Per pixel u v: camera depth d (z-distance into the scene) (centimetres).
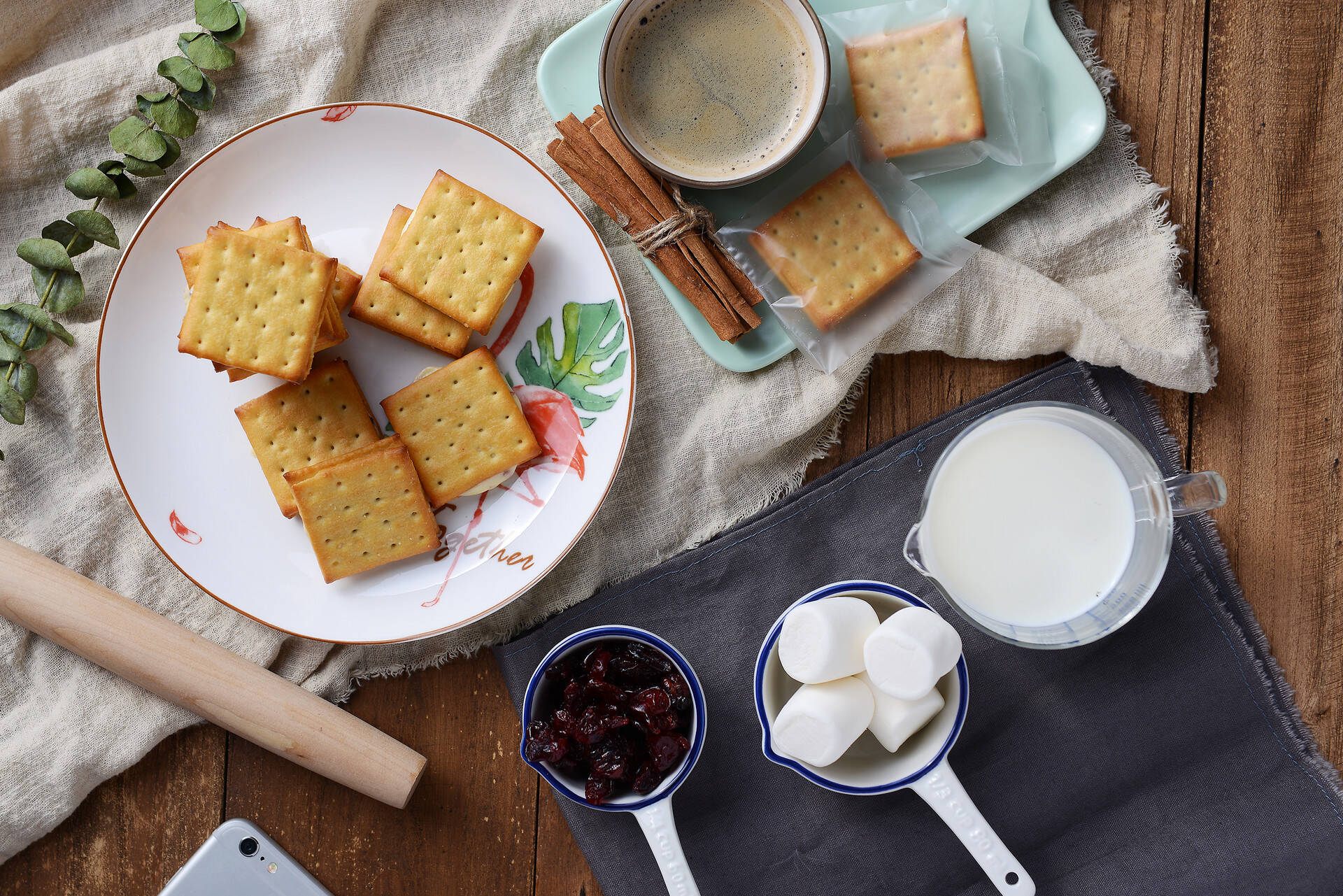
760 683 63
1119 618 63
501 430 66
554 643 67
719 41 65
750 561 67
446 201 65
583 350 67
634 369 66
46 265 66
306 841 68
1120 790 67
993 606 64
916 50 65
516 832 68
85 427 68
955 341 67
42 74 67
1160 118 67
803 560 67
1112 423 62
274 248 63
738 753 67
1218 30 67
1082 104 66
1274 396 67
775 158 64
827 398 66
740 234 66
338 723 66
